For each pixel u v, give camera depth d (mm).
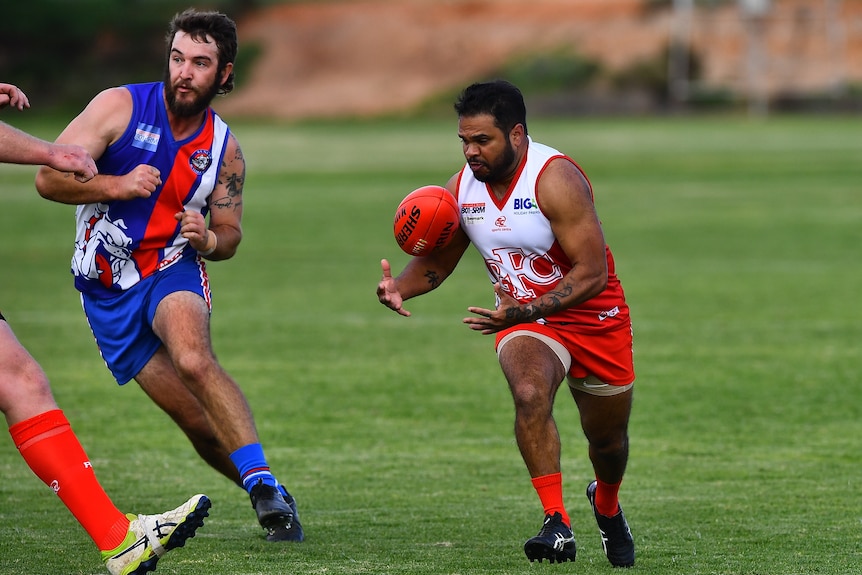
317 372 34344
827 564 17656
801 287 49812
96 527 15586
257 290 50406
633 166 115312
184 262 19547
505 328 17297
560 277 18234
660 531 19719
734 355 36188
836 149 132125
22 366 15945
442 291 50406
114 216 19094
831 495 21984
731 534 19484
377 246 64750
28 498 21766
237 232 19922
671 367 34469
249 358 36469
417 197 18406
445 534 19609
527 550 16547
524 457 17062
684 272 54344
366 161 124312
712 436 26812
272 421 28453
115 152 18969
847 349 37000
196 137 19297
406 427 27953
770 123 184000
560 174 17594
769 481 23047
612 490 17953
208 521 20469
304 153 136500
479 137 17438
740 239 66188
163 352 19641
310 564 17578
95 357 36719
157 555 15570
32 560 17672
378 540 19156
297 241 66750
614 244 64562
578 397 18359
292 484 23031
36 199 90688
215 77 18859
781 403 30016
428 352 37438
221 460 20406
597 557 18422
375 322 42875
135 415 29312
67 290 50219
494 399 30969
